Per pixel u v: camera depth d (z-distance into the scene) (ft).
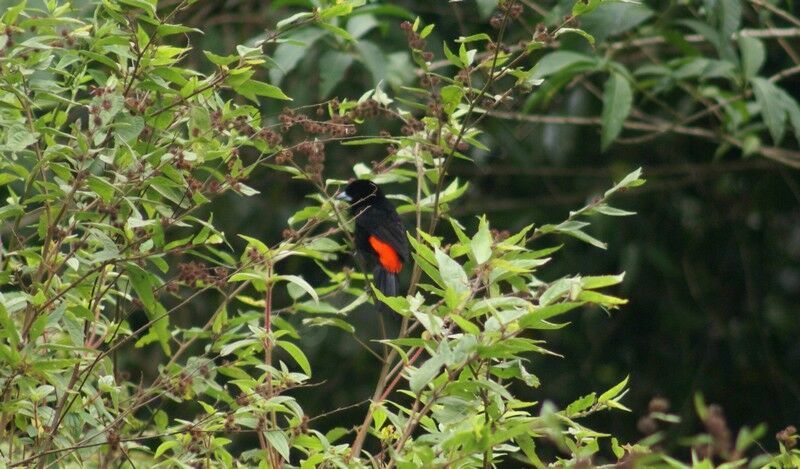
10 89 24.11
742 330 66.39
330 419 62.03
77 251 26.32
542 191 65.21
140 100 25.84
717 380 66.69
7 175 25.58
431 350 21.25
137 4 24.62
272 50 54.39
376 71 45.52
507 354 20.75
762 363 66.44
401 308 21.49
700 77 48.49
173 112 26.96
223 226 59.21
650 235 63.26
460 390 21.30
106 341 27.20
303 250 27.53
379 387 26.25
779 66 61.87
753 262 66.18
